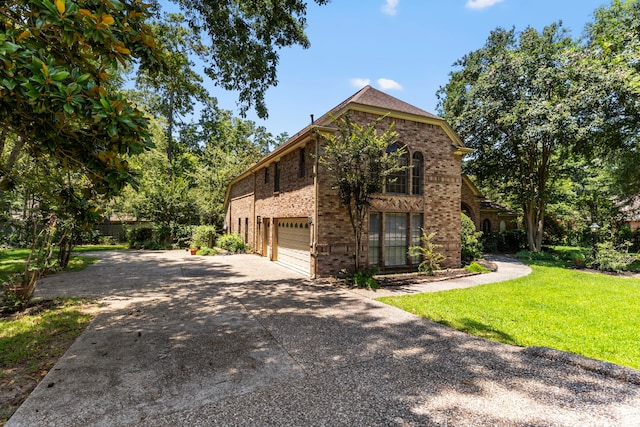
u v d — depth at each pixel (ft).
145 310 22.27
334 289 29.76
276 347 15.81
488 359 14.52
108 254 57.67
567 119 44.37
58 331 17.65
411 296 26.78
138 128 11.28
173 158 111.24
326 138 31.35
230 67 29.32
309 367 13.64
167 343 16.19
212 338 16.96
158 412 10.23
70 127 11.28
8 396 11.14
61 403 10.65
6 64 8.36
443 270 39.47
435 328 18.84
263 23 27.66
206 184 88.43
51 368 13.28
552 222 83.51
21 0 9.92
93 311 21.79
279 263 47.32
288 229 44.50
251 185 64.13
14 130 12.02
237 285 31.50
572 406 10.77
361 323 19.72
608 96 42.55
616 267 39.73
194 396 11.23
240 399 11.07
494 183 74.64
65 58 11.45
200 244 64.28
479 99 57.36
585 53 47.93
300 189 38.63
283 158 44.93
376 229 37.17
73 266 41.19
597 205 67.56
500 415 10.23
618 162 52.31
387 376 12.86
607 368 13.05
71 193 15.38
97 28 10.19
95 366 13.46
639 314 21.67
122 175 11.82
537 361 14.32
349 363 14.06
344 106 35.09
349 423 9.75
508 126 53.06
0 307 21.70
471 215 67.31
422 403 10.90
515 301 25.09
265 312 22.06
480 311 22.33
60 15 9.34
